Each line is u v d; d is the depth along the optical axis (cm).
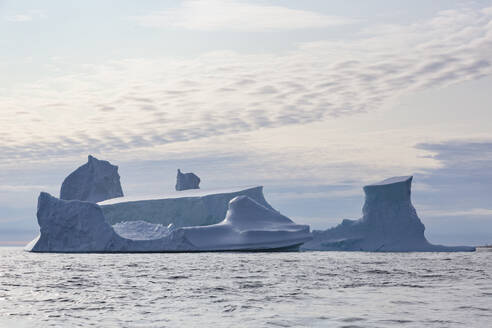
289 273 8838
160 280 7525
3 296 5656
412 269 10081
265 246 17362
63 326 3722
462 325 3616
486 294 5559
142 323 3803
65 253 18388
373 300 5041
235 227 17875
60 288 6506
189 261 12762
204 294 5669
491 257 16688
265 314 4153
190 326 3666
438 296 5372
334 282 7131
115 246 17062
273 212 19088
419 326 3584
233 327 3606
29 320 3991
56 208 17762
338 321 3800
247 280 7456
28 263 12506
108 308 4606
